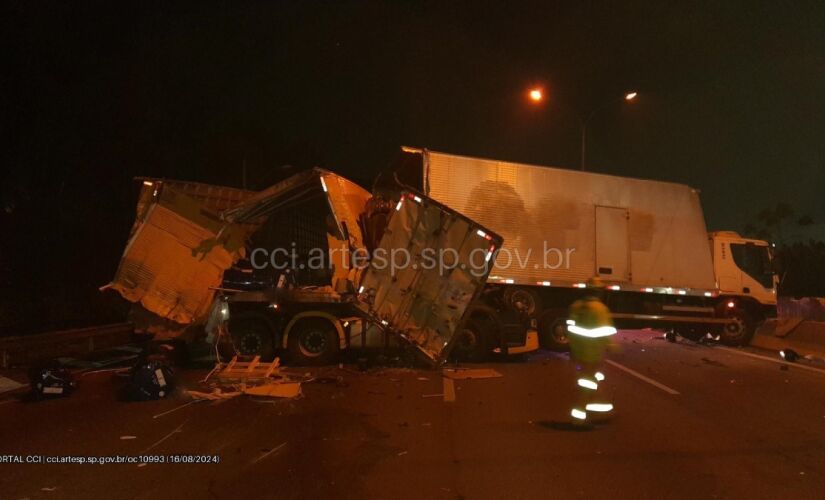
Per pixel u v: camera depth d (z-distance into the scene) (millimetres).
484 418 8062
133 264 11758
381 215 12344
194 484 5582
